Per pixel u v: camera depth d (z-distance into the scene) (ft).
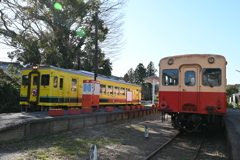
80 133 30.63
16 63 75.92
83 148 22.49
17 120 25.36
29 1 66.90
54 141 25.00
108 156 20.30
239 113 61.00
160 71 32.24
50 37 67.62
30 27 70.90
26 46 67.56
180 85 30.53
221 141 29.43
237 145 19.81
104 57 82.33
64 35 72.43
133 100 80.74
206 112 28.55
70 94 45.91
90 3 72.79
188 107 29.63
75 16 69.77
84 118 35.60
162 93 31.58
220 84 28.37
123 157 20.17
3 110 49.19
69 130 31.86
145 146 24.98
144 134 32.01
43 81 41.45
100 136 29.48
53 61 71.51
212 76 28.96
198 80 29.58
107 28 74.74
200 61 29.71
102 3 76.07
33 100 42.19
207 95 28.84
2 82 55.98
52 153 19.84
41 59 71.97
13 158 17.78
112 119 45.16
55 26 70.08
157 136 31.65
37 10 68.13
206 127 34.17
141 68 202.49
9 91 52.37
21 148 20.95
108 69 107.96
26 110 43.60
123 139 28.43
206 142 28.84
